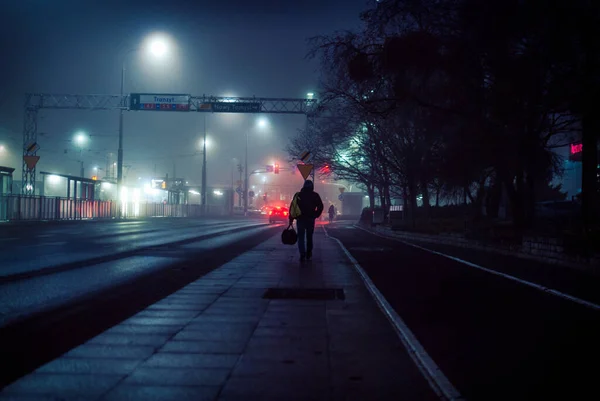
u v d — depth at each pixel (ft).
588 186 46.37
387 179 104.42
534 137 51.78
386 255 55.01
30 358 17.95
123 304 27.86
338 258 51.01
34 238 74.84
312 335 20.98
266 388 14.90
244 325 22.61
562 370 16.88
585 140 46.29
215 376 15.85
